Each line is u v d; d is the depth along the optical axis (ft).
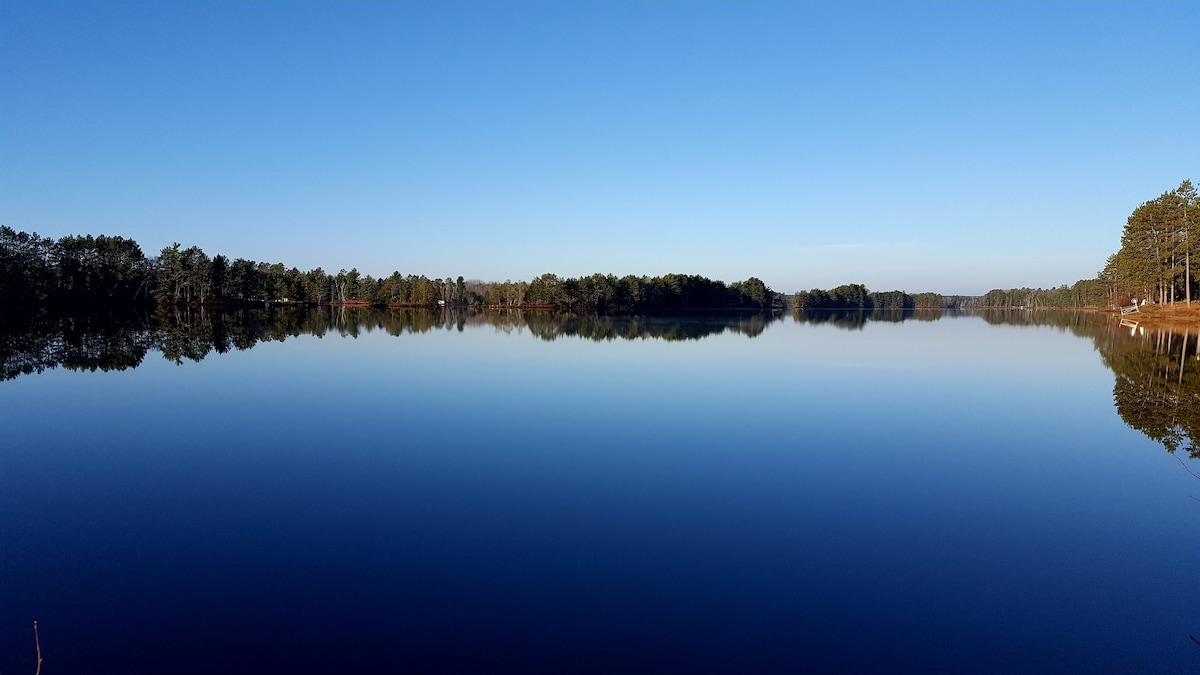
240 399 62.54
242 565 25.50
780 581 24.26
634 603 22.50
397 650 19.63
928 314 397.80
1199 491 35.19
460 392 67.05
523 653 19.48
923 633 20.80
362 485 35.70
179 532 28.94
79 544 27.58
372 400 62.13
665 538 28.35
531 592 23.27
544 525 29.81
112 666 18.88
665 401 61.98
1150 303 206.80
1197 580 24.66
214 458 41.32
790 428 50.29
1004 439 46.88
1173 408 58.29
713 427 50.57
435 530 29.19
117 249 255.70
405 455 42.01
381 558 26.13
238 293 319.47
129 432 48.39
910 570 25.39
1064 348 116.06
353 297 443.73
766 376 79.61
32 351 99.86
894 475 38.11
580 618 21.50
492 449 43.70
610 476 37.50
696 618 21.56
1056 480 37.24
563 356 103.60
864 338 148.05
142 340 121.80
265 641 20.13
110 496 33.94
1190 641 20.48
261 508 32.12
